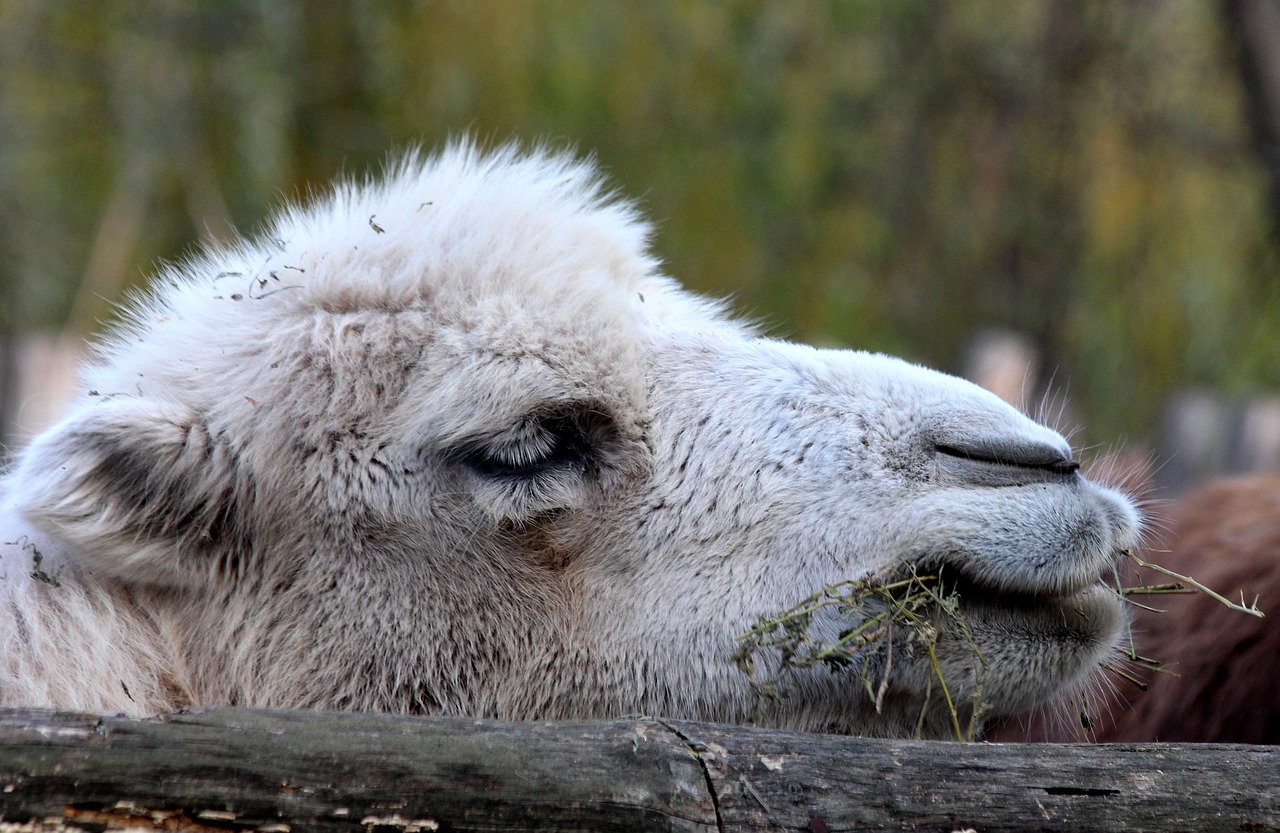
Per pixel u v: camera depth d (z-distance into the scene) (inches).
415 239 547.5
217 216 1413.6
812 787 359.9
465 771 353.7
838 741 372.8
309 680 519.2
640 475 532.1
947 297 2037.4
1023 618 505.0
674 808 353.1
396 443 517.7
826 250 1855.3
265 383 523.5
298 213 621.0
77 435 495.5
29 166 1537.9
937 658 500.7
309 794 346.9
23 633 479.8
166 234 1473.9
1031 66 2031.3
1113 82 1974.7
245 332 537.6
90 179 1536.7
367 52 1466.5
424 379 517.0
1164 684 666.8
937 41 2049.7
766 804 356.5
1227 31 1582.2
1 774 335.9
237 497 521.0
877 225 2001.7
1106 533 505.7
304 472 518.3
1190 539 724.7
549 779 354.6
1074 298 1998.0
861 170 1993.1
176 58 1455.5
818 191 1889.8
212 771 345.1
